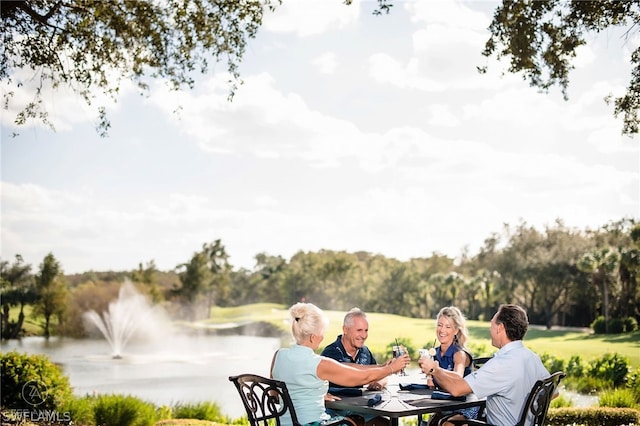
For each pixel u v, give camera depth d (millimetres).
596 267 43750
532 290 57969
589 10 7195
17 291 60688
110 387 23844
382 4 7824
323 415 4207
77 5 7363
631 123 7582
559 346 25203
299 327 4273
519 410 4109
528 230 58719
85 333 61094
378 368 4207
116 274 74438
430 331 40062
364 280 85125
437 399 4406
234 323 73312
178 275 83250
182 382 25578
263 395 4117
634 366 14836
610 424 8078
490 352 21188
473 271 71000
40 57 7645
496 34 7535
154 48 7797
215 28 7867
